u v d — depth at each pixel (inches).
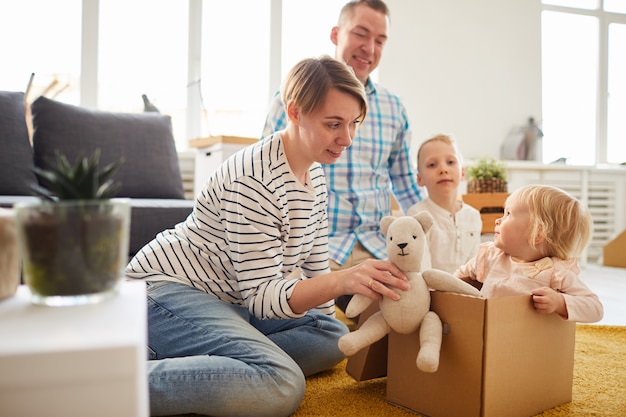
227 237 47.1
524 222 50.6
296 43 144.9
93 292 23.9
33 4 125.1
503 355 39.5
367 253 73.7
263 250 45.2
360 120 46.4
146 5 133.8
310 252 53.0
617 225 166.4
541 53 160.6
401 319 41.1
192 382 38.7
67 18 127.2
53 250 23.0
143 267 49.1
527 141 155.6
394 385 45.1
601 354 61.7
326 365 53.1
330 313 55.1
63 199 24.2
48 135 89.2
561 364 44.9
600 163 174.2
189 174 133.0
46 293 23.4
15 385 18.5
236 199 45.5
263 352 41.7
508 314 39.8
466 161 139.4
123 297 25.0
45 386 18.9
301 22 144.9
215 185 48.1
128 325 21.0
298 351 50.7
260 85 142.0
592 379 52.5
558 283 48.1
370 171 75.6
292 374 41.6
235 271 48.1
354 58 74.2
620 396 47.6
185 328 44.7
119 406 19.5
